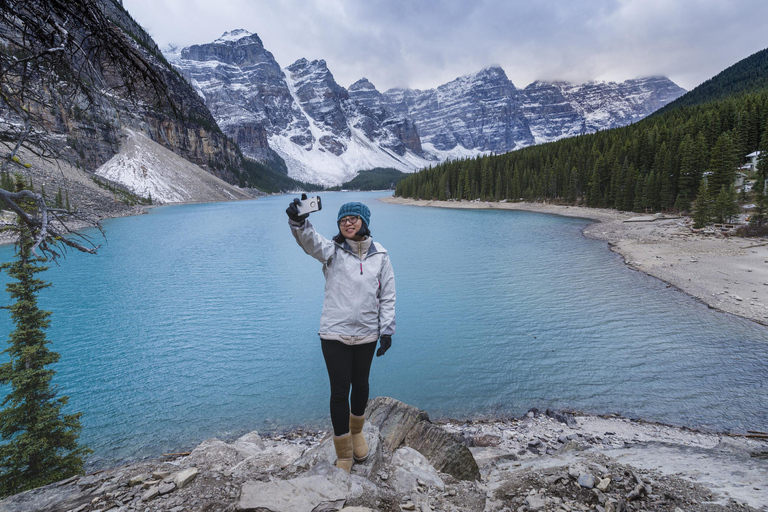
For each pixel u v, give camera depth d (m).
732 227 54.06
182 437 12.44
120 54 3.09
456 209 117.06
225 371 17.31
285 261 44.06
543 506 3.29
